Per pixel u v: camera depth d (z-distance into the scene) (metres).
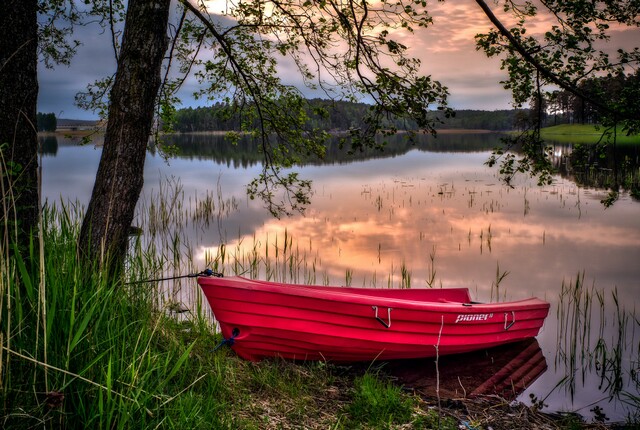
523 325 7.32
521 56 5.88
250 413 4.30
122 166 5.14
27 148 4.53
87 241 5.06
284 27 6.95
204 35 7.50
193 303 7.81
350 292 6.79
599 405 5.63
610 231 14.73
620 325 7.34
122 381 3.23
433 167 34.94
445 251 12.37
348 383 5.50
